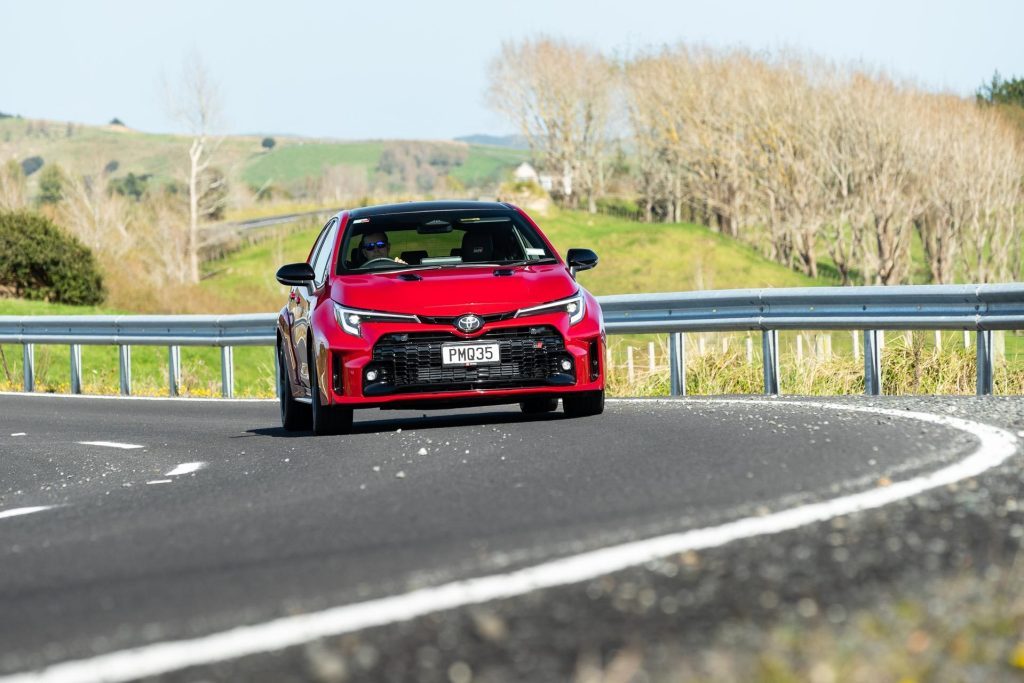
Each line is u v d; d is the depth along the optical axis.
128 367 57.53
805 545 13.40
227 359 53.41
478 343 27.34
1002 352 38.09
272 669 10.05
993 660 9.49
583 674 9.32
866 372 35.59
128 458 29.27
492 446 24.08
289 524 16.97
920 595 11.20
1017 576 11.66
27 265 147.88
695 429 24.69
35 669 10.48
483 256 30.08
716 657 9.62
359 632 11.02
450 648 10.36
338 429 29.25
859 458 19.39
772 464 19.28
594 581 12.34
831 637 10.04
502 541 14.61
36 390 62.62
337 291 28.62
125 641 11.20
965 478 17.14
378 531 15.91
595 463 20.81
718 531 14.30
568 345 27.78
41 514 20.17
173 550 15.65
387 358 27.38
